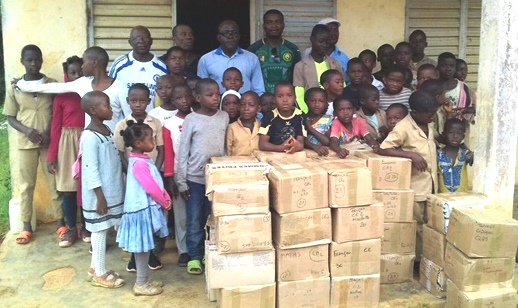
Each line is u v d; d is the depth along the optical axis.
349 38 5.22
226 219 2.97
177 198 3.88
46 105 4.36
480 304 3.13
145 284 3.48
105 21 4.71
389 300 3.41
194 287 3.60
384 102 4.40
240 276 3.03
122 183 3.58
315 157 3.61
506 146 3.50
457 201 3.38
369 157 3.57
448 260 3.32
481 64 3.55
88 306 3.34
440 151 3.91
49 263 3.98
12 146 4.58
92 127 3.45
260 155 3.57
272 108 4.07
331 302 3.21
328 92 4.22
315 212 3.08
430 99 3.68
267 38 4.70
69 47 4.67
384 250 3.59
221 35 4.33
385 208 3.54
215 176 3.05
